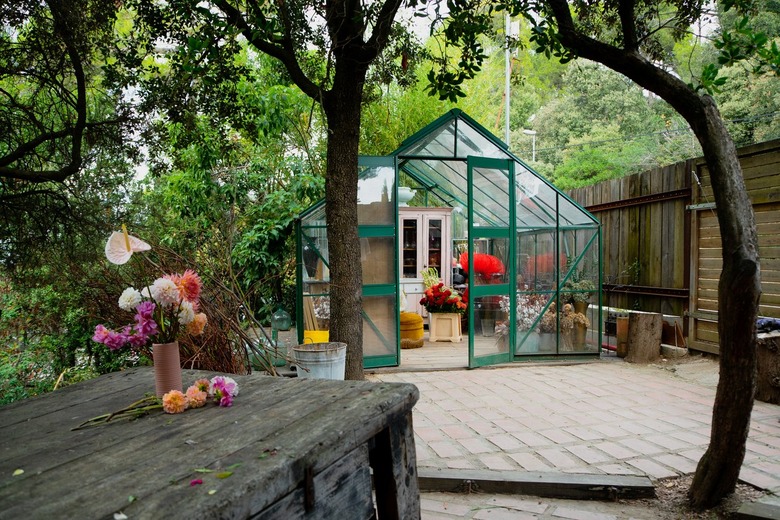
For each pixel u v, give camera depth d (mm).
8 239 3959
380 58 5184
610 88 19969
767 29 8875
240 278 7191
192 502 1001
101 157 4441
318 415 1556
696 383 5172
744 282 2441
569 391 4906
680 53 13008
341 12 3533
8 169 3568
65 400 1884
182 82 3781
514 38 4227
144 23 4105
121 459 1269
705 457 2670
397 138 10555
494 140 6238
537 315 6367
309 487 1272
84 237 4172
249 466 1175
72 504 1021
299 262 5797
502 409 4332
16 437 1479
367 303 5984
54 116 4227
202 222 6996
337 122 3832
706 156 2625
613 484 2824
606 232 7754
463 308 7703
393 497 1731
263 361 4402
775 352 4422
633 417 4078
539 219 6406
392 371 5812
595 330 6520
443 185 8438
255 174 7676
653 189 6660
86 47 3877
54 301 4617
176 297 1828
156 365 1817
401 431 1786
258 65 9070
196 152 6691
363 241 5988
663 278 6559
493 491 2928
